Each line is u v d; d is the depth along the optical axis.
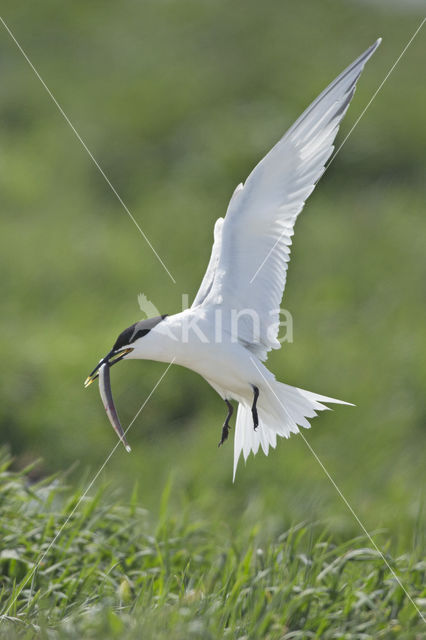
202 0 29.45
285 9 28.45
